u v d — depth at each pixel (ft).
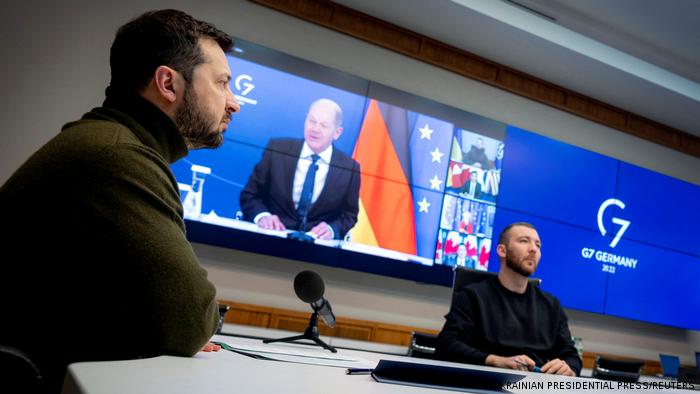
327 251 12.85
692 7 12.96
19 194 2.43
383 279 13.92
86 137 2.57
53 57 11.87
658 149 18.03
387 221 13.47
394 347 11.88
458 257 14.03
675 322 16.57
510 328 7.29
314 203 12.87
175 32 3.08
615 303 15.88
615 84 15.90
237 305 12.32
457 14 13.62
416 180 13.88
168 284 2.41
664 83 15.55
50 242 2.38
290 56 13.06
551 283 15.15
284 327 12.67
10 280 2.36
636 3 13.23
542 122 16.28
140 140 2.88
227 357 2.71
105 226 2.39
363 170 13.41
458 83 15.33
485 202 14.56
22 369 2.05
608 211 16.17
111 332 2.39
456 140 14.46
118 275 2.38
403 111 14.01
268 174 12.54
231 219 12.14
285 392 1.68
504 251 7.79
